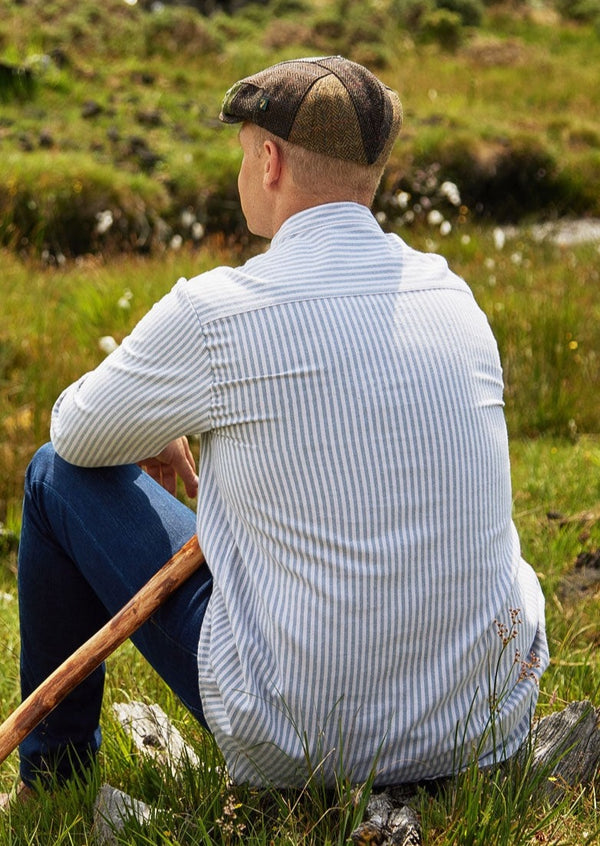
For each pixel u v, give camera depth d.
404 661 1.74
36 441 5.10
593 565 3.34
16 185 10.61
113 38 16.61
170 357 1.77
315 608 1.70
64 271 9.48
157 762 2.19
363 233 1.83
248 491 1.75
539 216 14.21
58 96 13.90
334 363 1.70
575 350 6.23
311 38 19.61
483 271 8.81
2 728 1.87
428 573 1.72
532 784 1.90
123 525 2.00
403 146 13.84
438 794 1.90
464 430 1.75
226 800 1.93
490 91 18.86
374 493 1.69
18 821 2.07
